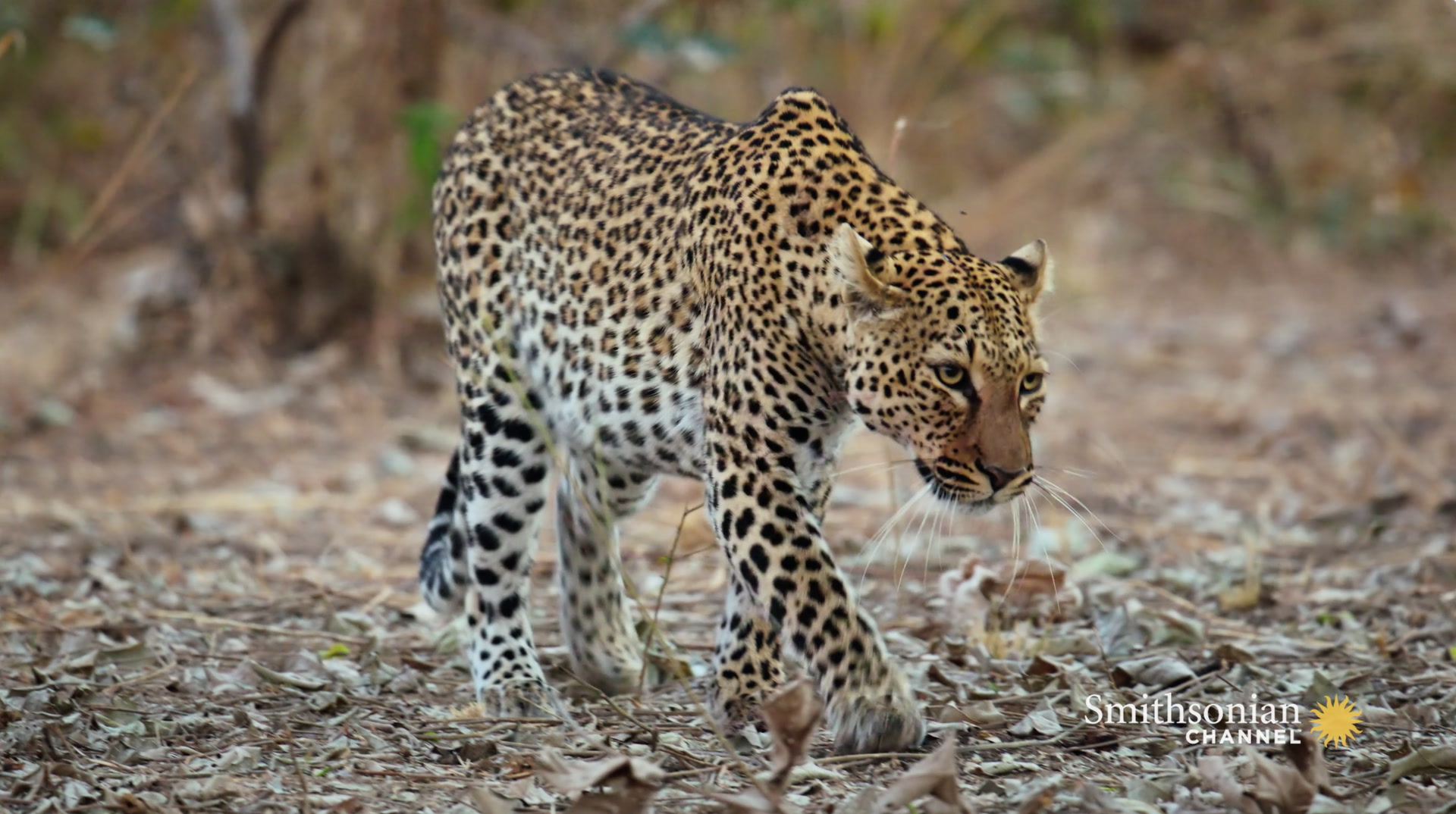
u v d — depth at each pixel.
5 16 17.62
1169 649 9.20
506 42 17.39
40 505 12.83
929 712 7.93
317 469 14.16
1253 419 15.62
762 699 7.95
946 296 7.20
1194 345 19.05
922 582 10.95
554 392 8.91
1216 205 24.28
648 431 8.42
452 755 7.36
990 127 24.44
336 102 17.14
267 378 16.64
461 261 9.34
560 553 9.22
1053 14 25.53
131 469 14.02
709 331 8.00
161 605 10.30
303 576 11.16
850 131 8.20
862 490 13.71
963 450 7.14
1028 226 23.27
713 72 19.94
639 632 9.77
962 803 6.20
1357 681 8.26
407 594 10.82
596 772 6.15
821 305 7.54
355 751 7.39
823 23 20.89
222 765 7.07
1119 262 22.94
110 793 6.57
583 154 9.02
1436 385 16.89
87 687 8.05
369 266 17.30
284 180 18.16
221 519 12.62
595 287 8.62
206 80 19.03
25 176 21.88
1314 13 25.41
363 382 16.64
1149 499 13.20
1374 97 25.61
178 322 17.44
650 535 12.36
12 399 15.80
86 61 21.53
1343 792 6.68
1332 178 24.86
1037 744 7.34
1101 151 24.91
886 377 7.25
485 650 8.75
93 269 20.77
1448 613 9.77
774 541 7.47
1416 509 12.54
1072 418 16.03
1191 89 25.28
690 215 8.22
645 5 16.75
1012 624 9.62
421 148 14.98
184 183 18.95
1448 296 21.50
